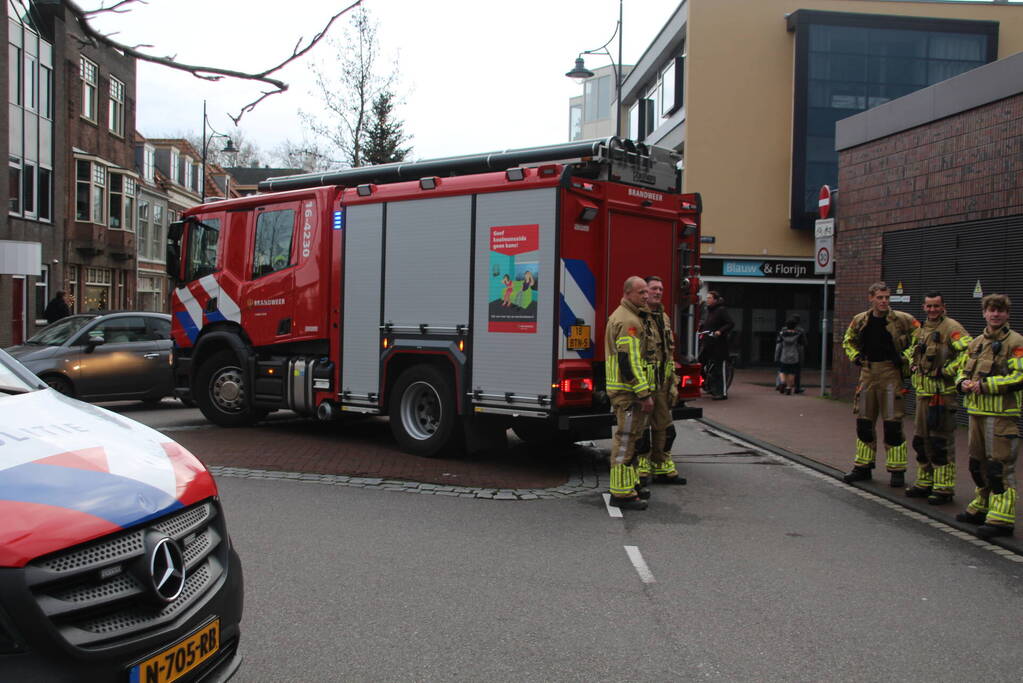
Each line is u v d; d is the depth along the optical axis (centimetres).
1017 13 2481
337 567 524
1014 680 379
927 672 386
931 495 724
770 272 2466
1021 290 1091
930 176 1278
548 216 780
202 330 1109
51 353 1228
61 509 242
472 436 852
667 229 888
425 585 493
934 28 2428
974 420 643
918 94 1294
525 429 892
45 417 307
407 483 773
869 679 377
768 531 635
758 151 2461
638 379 675
